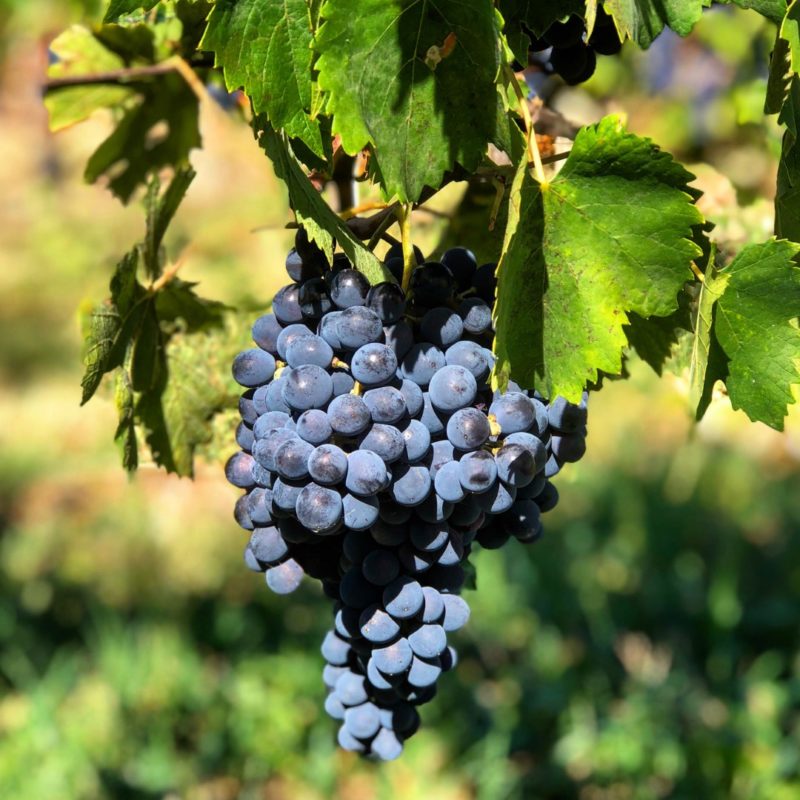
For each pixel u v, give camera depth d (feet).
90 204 12.22
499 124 1.97
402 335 2.02
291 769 5.33
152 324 2.57
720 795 4.95
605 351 2.02
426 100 1.94
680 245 1.98
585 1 2.06
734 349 2.11
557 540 7.16
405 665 2.12
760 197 2.98
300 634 6.23
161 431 2.63
